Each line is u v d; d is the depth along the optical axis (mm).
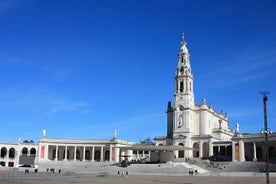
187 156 124500
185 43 137625
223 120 153250
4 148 143125
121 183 55188
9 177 65375
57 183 53375
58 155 142625
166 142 130750
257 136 108312
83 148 137125
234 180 63812
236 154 111188
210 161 112125
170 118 135500
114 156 130750
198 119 130625
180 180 64312
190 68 135125
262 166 93938
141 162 113250
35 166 118062
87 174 84625
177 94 131750
